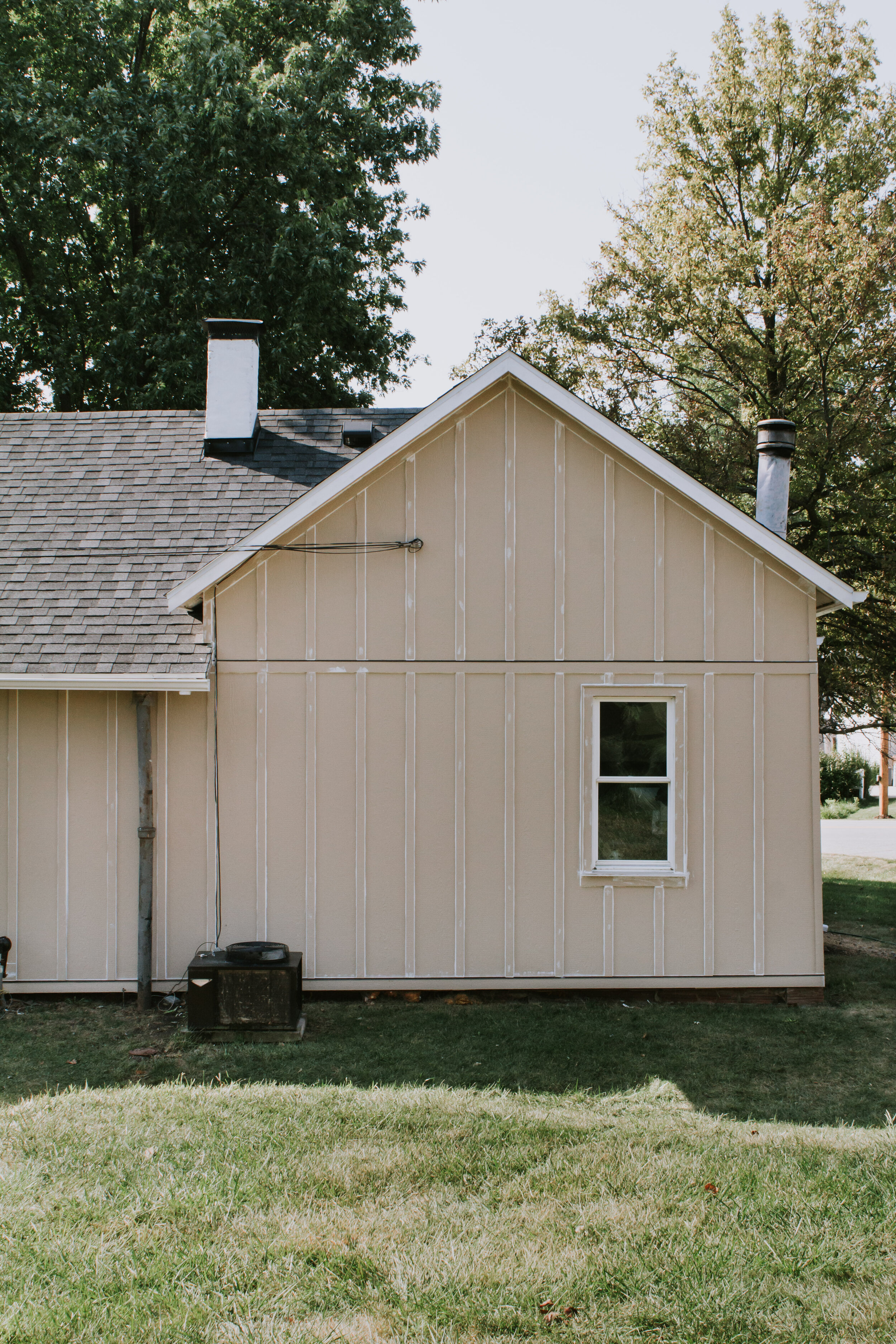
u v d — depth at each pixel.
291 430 12.88
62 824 9.55
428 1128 6.39
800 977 9.69
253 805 9.55
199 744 9.55
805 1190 5.53
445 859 9.58
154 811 9.44
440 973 9.55
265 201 21.97
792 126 23.00
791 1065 7.98
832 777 36.03
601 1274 4.70
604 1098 7.18
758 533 9.48
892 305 16.75
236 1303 4.47
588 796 9.67
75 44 24.00
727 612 9.71
